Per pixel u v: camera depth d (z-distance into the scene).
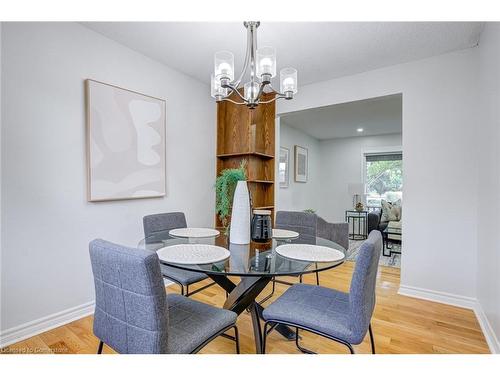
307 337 1.83
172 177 2.87
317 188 6.71
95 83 2.13
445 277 2.44
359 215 5.93
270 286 2.77
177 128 2.92
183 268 1.29
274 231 2.12
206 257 1.38
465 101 2.36
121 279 0.97
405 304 2.39
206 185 3.31
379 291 2.69
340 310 1.35
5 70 1.70
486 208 1.99
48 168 1.90
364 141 6.29
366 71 2.84
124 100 2.35
